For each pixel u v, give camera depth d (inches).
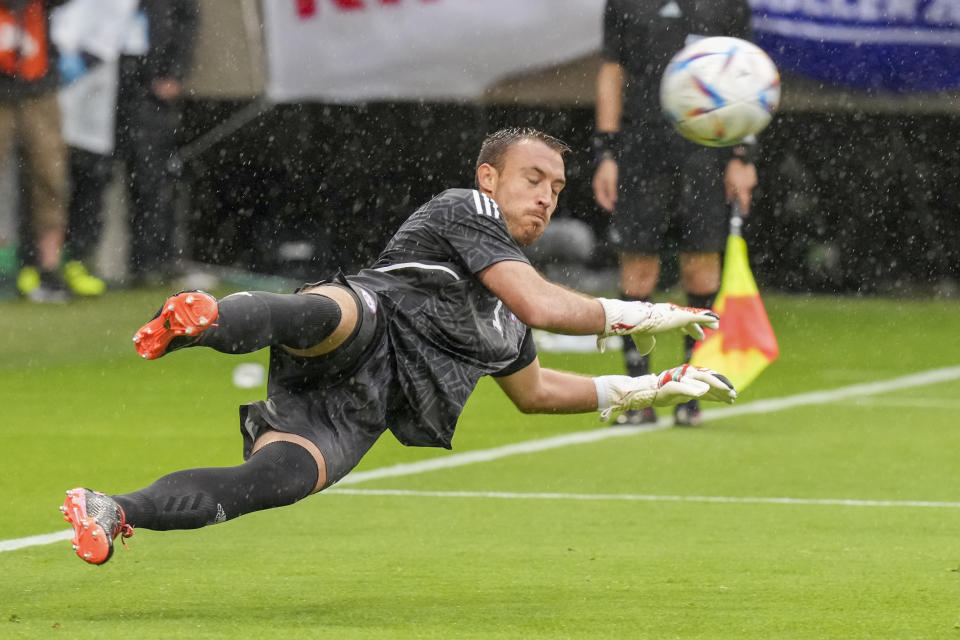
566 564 613.6
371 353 511.2
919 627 485.7
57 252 2027.6
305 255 2388.0
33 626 480.4
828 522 727.7
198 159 2358.5
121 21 2091.5
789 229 2485.2
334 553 639.1
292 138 2349.9
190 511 456.4
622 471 906.1
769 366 1576.0
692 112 848.3
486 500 796.6
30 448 984.9
